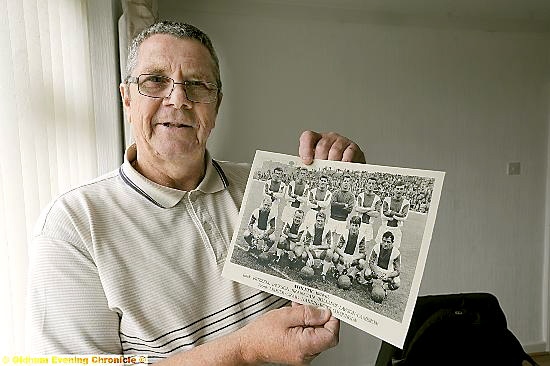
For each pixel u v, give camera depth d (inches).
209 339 31.7
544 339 122.6
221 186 35.4
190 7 98.0
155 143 31.9
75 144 60.3
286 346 26.1
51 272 29.2
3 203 38.1
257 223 31.7
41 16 49.1
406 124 111.0
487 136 115.6
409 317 24.8
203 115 32.1
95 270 30.0
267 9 100.7
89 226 30.5
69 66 59.1
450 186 114.9
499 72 114.6
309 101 105.7
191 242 32.5
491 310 61.2
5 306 37.7
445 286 117.3
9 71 38.8
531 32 115.0
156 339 30.3
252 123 104.0
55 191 50.9
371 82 108.0
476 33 112.0
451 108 112.9
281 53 103.1
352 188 29.5
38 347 28.4
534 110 117.6
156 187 32.7
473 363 59.7
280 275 29.7
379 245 27.1
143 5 70.7
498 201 117.7
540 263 121.6
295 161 32.4
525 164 118.3
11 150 39.0
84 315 29.3
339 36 105.3
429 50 110.0
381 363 59.4
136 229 31.6
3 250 37.7
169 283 31.0
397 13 106.3
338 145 32.3
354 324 26.2
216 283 32.4
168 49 30.9
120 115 75.8
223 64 101.3
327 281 28.1
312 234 29.7
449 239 116.1
